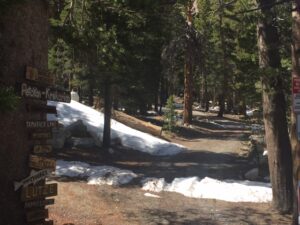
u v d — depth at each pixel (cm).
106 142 2219
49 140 672
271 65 1186
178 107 5866
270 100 1223
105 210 1132
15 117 612
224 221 1103
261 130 1967
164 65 2717
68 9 1074
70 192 1255
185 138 3262
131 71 2123
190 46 2080
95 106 3170
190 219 1103
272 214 1186
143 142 2461
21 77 613
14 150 615
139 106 3822
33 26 629
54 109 673
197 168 1867
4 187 611
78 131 2270
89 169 1548
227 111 6275
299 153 802
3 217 609
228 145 2888
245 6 1181
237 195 1313
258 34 1210
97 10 1082
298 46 837
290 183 1205
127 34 1248
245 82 1708
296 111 619
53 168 669
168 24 1272
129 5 1068
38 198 649
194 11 1137
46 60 659
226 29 1495
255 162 1953
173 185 1408
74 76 2227
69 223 938
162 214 1135
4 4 493
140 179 1499
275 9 1133
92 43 1115
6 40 601
